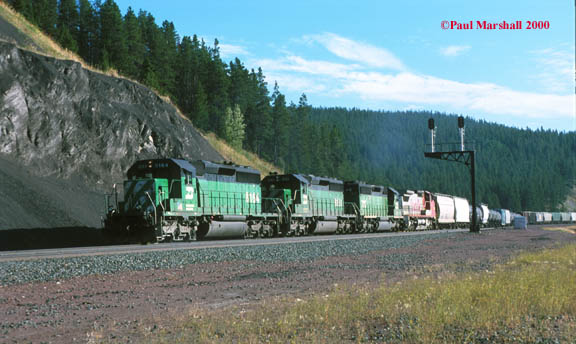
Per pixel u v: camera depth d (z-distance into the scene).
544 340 7.81
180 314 9.90
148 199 27.06
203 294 12.73
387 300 10.62
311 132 137.00
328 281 15.12
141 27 100.56
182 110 97.38
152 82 74.81
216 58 106.62
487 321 8.94
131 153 44.78
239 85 109.06
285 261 20.91
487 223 84.69
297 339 7.84
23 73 37.88
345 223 47.56
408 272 17.17
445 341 7.77
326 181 45.16
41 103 37.72
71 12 87.69
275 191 39.69
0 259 17.48
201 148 60.72
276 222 38.31
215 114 98.06
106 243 30.19
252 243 27.75
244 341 7.68
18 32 47.56
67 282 14.24
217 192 32.12
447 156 50.94
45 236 27.81
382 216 53.62
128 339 7.95
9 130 34.69
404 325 8.76
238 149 86.31
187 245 24.92
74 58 52.03
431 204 66.31
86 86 42.94
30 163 34.91
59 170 36.78
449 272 16.47
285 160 126.62
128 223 26.97
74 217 31.70
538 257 21.02
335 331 8.45
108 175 41.03
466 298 10.70
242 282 14.92
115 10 82.19
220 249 23.56
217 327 8.70
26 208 29.11
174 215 27.52
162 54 91.19
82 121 41.03
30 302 11.48
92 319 9.66
